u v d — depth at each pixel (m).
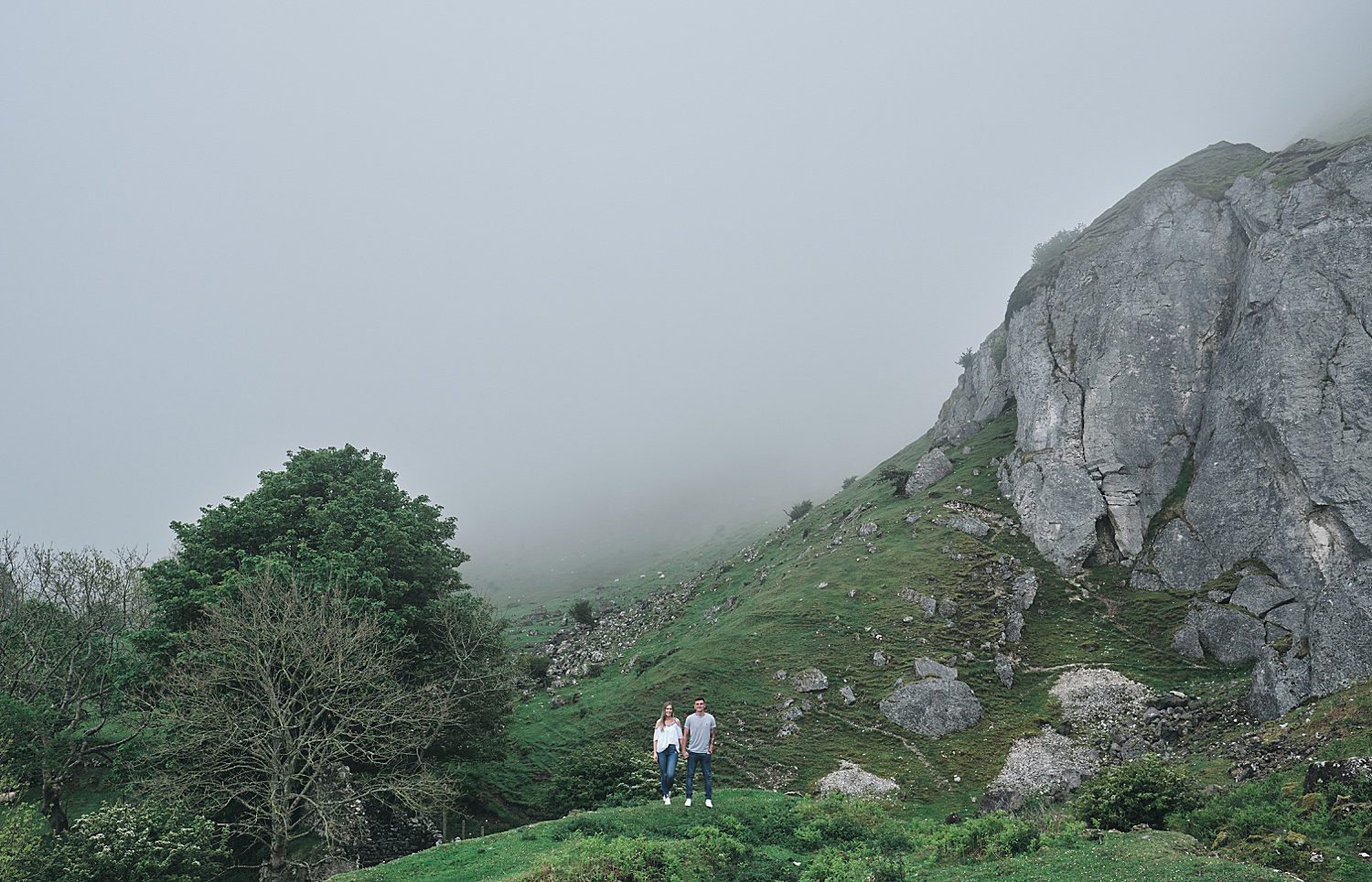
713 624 71.88
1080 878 14.78
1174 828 19.59
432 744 41.31
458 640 43.78
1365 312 47.91
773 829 21.50
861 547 71.62
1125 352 67.06
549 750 53.12
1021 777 40.59
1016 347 80.19
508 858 19.12
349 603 35.47
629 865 16.56
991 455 81.25
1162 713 43.69
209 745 30.95
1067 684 48.41
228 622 30.31
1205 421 59.53
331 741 30.45
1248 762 29.09
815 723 48.75
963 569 62.03
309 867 31.67
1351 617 39.38
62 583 41.09
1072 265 76.88
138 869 22.42
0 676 36.94
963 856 18.06
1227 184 68.69
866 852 19.34
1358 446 44.97
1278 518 49.22
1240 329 56.34
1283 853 15.82
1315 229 52.34
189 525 38.91
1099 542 61.41
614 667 71.94
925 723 46.75
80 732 39.34
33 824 23.20
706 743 22.58
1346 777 18.36
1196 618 50.16
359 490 43.53
